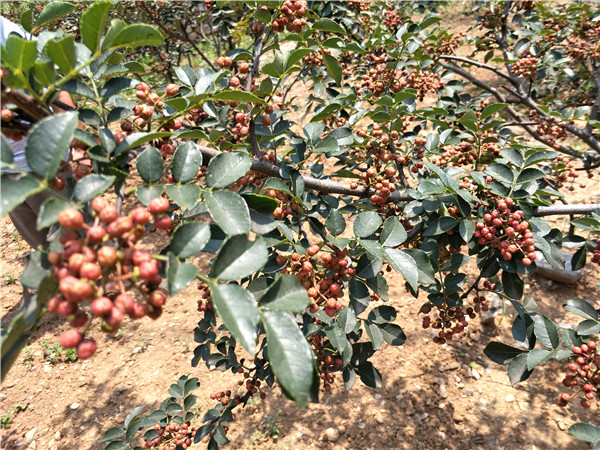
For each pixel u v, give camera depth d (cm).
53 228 105
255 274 209
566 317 430
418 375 405
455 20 1117
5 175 82
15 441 388
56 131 87
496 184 192
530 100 398
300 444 354
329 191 201
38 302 84
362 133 233
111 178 92
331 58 201
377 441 351
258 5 177
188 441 248
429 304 217
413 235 214
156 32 99
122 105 136
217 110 203
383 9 470
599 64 448
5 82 91
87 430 390
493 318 435
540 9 454
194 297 532
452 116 324
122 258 86
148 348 470
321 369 203
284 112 216
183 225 96
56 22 541
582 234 499
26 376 449
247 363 424
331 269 157
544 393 371
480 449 335
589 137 338
